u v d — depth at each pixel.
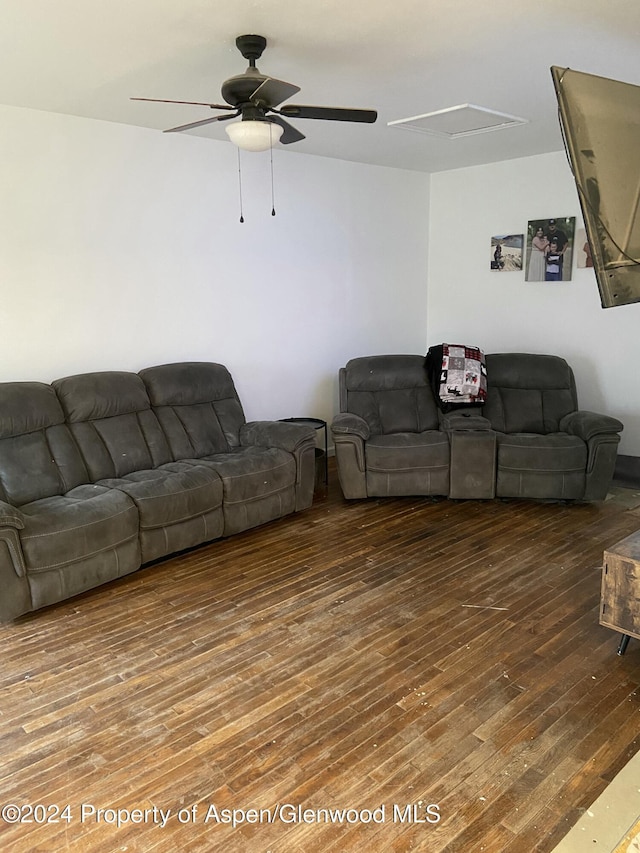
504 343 5.76
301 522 4.13
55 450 3.51
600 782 1.89
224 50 2.83
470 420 4.45
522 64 3.07
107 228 4.05
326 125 4.15
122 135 4.04
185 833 1.74
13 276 3.71
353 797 1.85
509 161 5.43
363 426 4.43
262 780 1.92
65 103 3.57
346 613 2.92
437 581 3.22
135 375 4.07
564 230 5.17
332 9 2.42
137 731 2.15
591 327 5.15
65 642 2.72
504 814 1.78
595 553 3.53
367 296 5.76
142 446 3.89
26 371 3.83
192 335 4.59
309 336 5.36
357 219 5.55
